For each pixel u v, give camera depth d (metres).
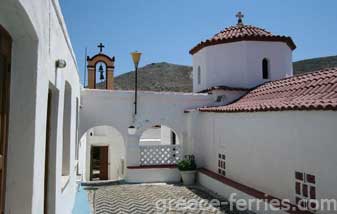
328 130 6.05
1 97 3.27
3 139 3.28
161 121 14.34
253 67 15.08
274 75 15.23
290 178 7.32
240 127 10.13
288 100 8.93
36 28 3.34
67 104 8.06
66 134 8.02
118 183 13.51
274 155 8.07
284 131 7.62
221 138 11.67
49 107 5.52
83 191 11.81
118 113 13.88
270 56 15.27
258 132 8.95
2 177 3.27
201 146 13.81
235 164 10.48
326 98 7.21
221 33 16.86
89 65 17.39
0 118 3.25
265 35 15.11
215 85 15.64
